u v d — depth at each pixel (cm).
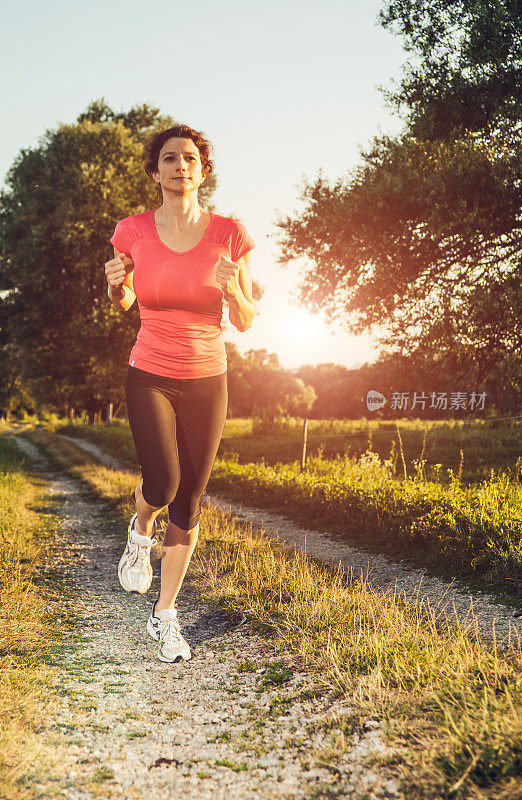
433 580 617
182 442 288
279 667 398
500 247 1244
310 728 297
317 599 517
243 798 231
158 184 279
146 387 278
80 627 527
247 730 305
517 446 1427
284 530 948
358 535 849
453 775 225
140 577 302
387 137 1402
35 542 955
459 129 1279
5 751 256
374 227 1262
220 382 287
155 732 306
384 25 1438
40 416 8925
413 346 1309
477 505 765
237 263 281
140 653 454
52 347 3553
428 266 1273
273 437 2584
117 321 3058
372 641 391
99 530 1102
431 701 298
